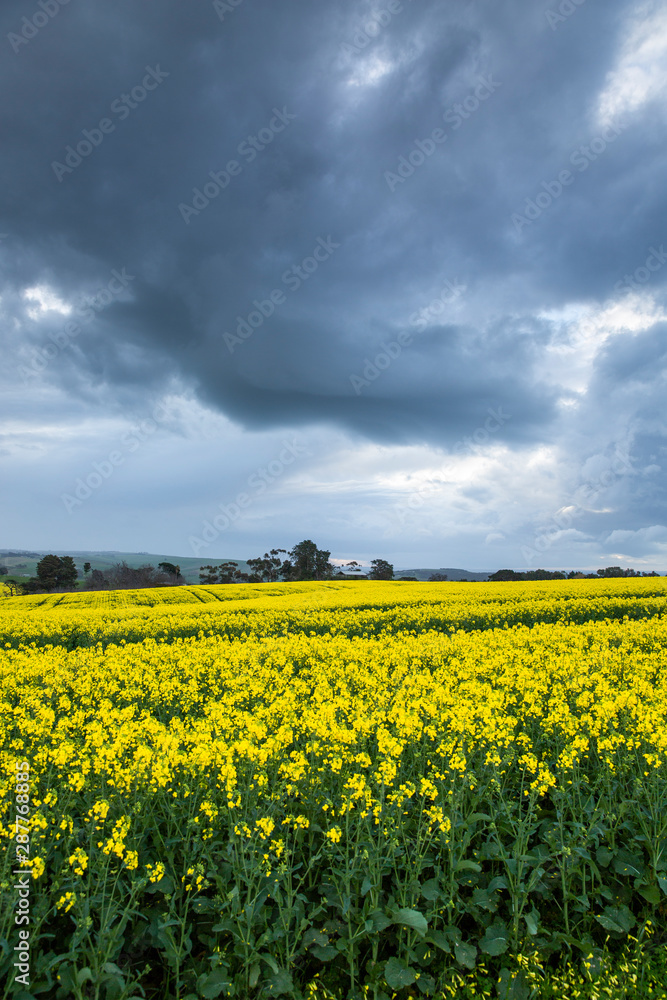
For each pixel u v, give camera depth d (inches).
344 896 189.9
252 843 190.9
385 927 183.9
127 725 264.5
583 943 181.6
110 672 442.6
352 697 345.1
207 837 202.5
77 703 390.9
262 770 239.1
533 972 172.6
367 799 203.3
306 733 283.6
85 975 152.6
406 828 229.1
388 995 171.9
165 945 179.0
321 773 244.1
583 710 334.6
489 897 196.1
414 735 269.7
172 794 237.6
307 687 377.1
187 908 197.6
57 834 205.0
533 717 314.8
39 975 167.0
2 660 485.1
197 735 251.0
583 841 206.2
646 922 187.3
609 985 167.8
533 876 190.9
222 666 465.7
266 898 192.4
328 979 181.2
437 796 228.1
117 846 172.6
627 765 240.8
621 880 212.5
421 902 200.5
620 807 219.1
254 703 376.8
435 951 187.3
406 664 469.4
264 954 171.0
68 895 165.0
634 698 280.5
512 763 266.2
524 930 192.1
